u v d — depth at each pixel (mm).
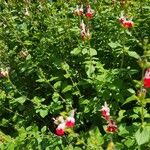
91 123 399
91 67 375
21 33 520
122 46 371
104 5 497
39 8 520
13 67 512
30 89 488
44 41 472
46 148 350
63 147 343
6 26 543
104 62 431
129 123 371
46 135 361
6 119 472
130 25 365
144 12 447
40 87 470
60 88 432
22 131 367
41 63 461
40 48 472
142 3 451
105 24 451
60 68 430
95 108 364
